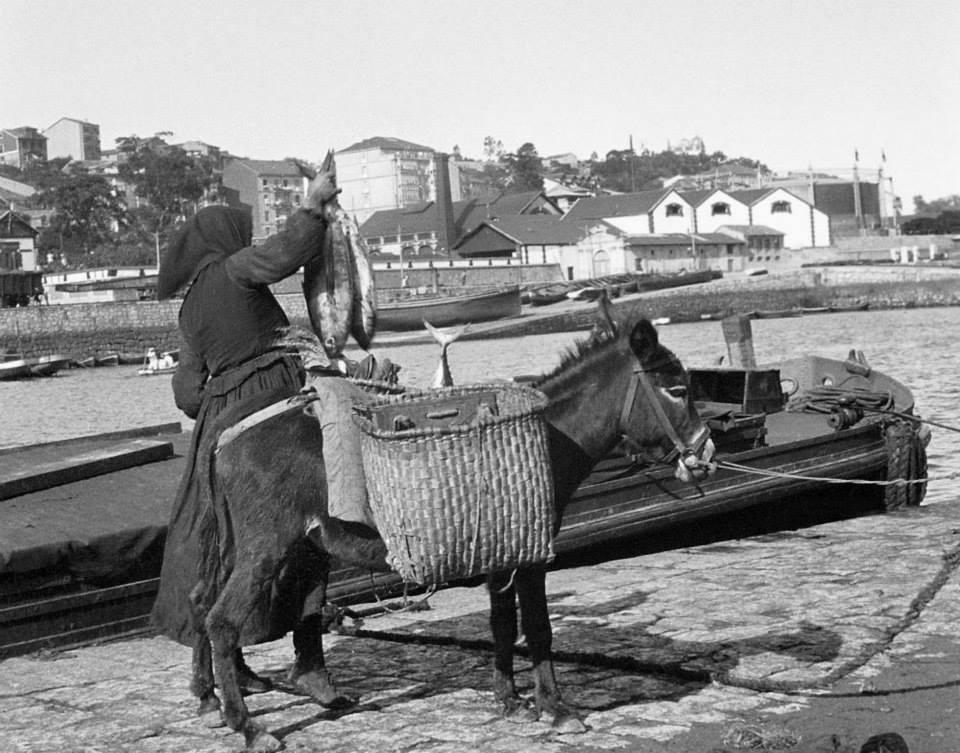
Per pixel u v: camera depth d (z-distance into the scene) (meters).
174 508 7.90
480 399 7.13
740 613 10.06
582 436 7.46
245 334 7.67
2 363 81.50
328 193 7.62
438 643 9.67
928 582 10.87
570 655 8.91
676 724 7.45
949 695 7.80
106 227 149.62
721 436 13.98
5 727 7.88
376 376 8.23
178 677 8.95
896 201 183.00
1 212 123.19
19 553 9.60
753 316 107.31
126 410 53.31
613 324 7.56
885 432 15.58
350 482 7.00
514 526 6.83
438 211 130.00
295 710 7.93
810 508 15.27
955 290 109.00
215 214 7.96
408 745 7.23
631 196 139.38
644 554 13.82
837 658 8.67
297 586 7.64
